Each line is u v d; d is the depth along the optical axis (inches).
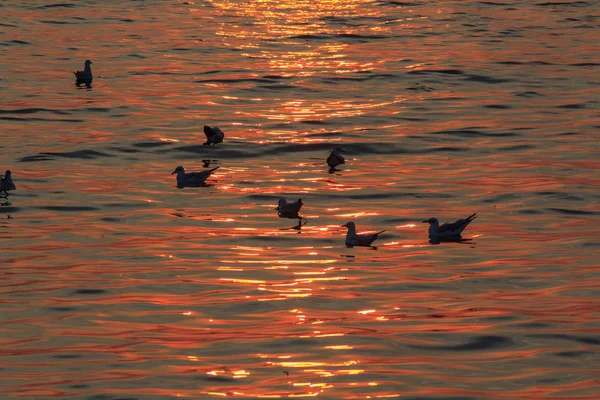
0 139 1681.8
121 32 2908.5
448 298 995.9
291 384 789.2
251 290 1016.9
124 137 1706.4
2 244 1168.8
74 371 815.7
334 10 3449.8
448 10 3447.3
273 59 2495.1
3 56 2480.3
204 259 1118.4
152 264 1100.5
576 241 1189.1
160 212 1305.4
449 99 2041.1
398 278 1056.8
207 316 943.0
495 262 1112.2
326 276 1063.0
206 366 824.9
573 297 998.4
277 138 1717.5
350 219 1280.8
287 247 1165.1
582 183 1437.0
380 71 2335.1
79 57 2493.8
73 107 1934.1
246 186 1435.8
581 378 804.6
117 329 910.4
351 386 785.6
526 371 818.2
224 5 3582.7
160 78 2242.9
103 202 1347.2
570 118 1859.0
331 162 1545.3
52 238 1193.4
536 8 3516.2
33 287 1023.6
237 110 1936.5
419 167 1541.6
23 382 794.2
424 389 781.3
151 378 800.3
